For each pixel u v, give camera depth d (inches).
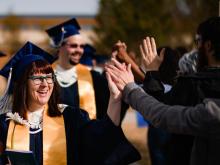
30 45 155.1
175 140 127.3
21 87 142.3
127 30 816.9
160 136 233.8
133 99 124.8
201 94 117.4
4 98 149.3
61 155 140.8
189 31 764.6
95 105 225.6
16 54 152.3
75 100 221.0
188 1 713.6
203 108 110.8
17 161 131.9
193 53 161.8
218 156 114.0
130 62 156.3
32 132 141.7
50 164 139.9
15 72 148.7
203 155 116.3
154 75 144.7
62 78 223.3
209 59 122.0
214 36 120.3
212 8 465.7
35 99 141.4
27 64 142.2
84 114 148.5
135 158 138.5
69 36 228.5
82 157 142.0
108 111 139.6
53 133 142.0
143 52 152.3
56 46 230.5
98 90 226.8
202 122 110.2
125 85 129.6
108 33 844.0
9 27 1573.6
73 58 227.3
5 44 1549.0
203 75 119.2
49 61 161.8
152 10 820.6
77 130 143.0
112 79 135.9
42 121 143.3
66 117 144.5
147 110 119.3
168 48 174.7
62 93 220.5
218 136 110.9
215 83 117.0
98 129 139.6
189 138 125.1
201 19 625.3
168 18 812.0
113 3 858.1
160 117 115.9
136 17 819.4
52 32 232.8
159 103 120.1
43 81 140.7
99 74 231.5
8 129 140.9
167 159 130.3
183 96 120.8
